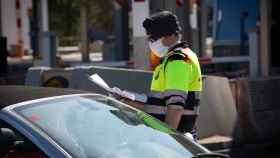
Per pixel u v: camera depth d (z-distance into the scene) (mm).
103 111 11039
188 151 10820
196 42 35500
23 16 50781
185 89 12875
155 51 13281
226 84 21031
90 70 19609
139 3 23953
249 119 21625
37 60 32094
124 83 19250
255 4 39719
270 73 30922
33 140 9648
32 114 10133
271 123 22297
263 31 30938
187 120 13180
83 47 44875
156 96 13242
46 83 20875
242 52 39500
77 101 11023
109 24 70625
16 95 10758
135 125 11016
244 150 21094
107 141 10242
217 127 20469
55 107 10539
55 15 66625
